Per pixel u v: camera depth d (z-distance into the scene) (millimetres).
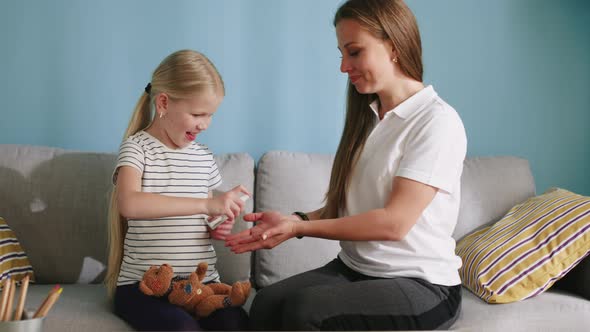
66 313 1413
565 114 2303
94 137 2057
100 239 1804
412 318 1290
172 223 1564
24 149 1820
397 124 1450
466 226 1955
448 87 2242
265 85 2145
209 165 1703
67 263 1774
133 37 2062
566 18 2289
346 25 1428
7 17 1994
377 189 1438
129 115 2070
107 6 2043
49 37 2018
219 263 1830
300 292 1301
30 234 1758
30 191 1771
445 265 1409
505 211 1984
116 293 1499
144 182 1561
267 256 1866
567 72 2297
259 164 1970
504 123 2277
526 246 1625
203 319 1435
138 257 1542
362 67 1432
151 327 1333
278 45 2145
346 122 1572
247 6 2123
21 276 1671
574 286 1646
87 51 2039
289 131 2168
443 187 1369
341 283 1412
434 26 2229
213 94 1533
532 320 1483
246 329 1414
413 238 1403
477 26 2250
